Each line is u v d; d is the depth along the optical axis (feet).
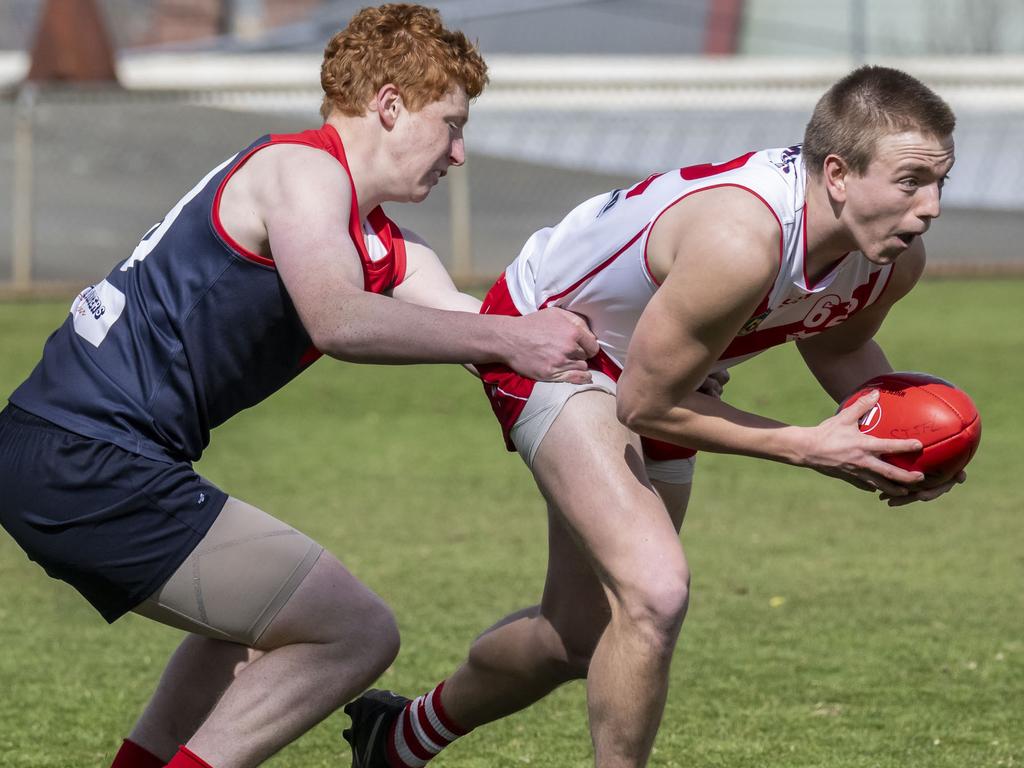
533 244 41.16
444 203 222.69
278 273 33.88
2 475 34.58
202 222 34.24
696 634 58.75
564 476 36.68
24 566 70.79
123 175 228.63
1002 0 348.18
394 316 32.19
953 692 51.34
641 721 35.47
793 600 63.87
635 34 347.15
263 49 327.26
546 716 50.03
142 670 54.54
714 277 33.12
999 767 44.06
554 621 39.93
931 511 82.28
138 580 34.32
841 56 346.33
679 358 34.17
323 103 37.04
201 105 233.35
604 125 239.50
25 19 311.68
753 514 81.82
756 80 200.54
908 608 62.49
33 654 56.44
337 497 85.81
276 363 35.42
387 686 52.08
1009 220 235.61
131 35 348.18
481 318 32.45
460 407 116.57
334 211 33.71
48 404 34.45
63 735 47.19
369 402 118.42
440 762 45.29
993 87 242.37
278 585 34.63
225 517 34.60
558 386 37.68
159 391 34.14
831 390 42.06
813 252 34.45
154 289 34.37
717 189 34.53
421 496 86.22
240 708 34.71
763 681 52.65
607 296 37.76
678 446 39.96
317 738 48.26
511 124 242.99
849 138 32.63
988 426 106.63
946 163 32.60
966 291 184.44
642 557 35.06
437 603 63.21
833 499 85.81
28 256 178.40
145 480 33.78
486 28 343.67
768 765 44.32
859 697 50.78
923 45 348.79
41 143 231.30
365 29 35.96
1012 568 69.51
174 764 34.37
